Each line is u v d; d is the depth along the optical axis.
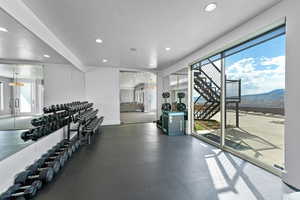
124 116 10.87
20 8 2.26
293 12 2.09
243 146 3.78
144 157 3.33
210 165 2.93
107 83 7.01
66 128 4.57
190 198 1.98
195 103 6.21
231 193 2.08
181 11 2.50
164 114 5.71
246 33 2.86
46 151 3.31
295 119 2.08
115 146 4.09
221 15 2.64
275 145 3.15
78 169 2.78
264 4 2.35
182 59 5.52
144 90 14.64
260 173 2.61
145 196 2.02
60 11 2.49
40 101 5.54
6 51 3.83
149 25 2.98
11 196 1.85
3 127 4.74
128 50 4.51
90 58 5.44
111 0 2.21
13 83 5.00
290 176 2.15
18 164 2.46
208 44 3.97
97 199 1.97
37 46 3.38
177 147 4.01
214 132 5.41
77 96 6.38
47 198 1.98
